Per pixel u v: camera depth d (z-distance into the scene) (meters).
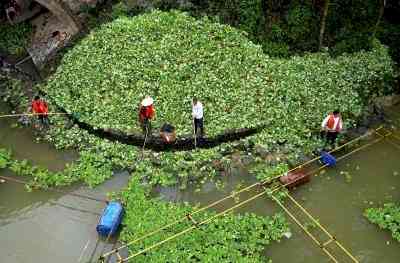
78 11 25.33
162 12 24.44
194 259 16.53
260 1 23.78
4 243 17.64
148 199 18.62
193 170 19.58
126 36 23.64
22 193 19.33
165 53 22.80
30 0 27.09
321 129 20.41
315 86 22.02
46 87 23.16
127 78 22.25
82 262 16.91
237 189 18.94
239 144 20.31
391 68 23.23
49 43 25.02
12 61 25.09
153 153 20.20
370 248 17.22
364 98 22.12
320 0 23.56
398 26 24.98
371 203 18.64
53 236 17.80
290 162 19.78
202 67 22.36
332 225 17.89
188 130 20.44
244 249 16.88
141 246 16.95
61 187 19.39
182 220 17.61
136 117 21.05
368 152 20.41
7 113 22.77
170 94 21.58
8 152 20.83
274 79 22.06
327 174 19.56
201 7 24.48
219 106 21.22
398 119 21.64
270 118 20.84
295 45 23.39
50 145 21.09
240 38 23.34
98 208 18.59
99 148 20.59
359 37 23.80
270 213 18.17
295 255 16.91
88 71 22.92
